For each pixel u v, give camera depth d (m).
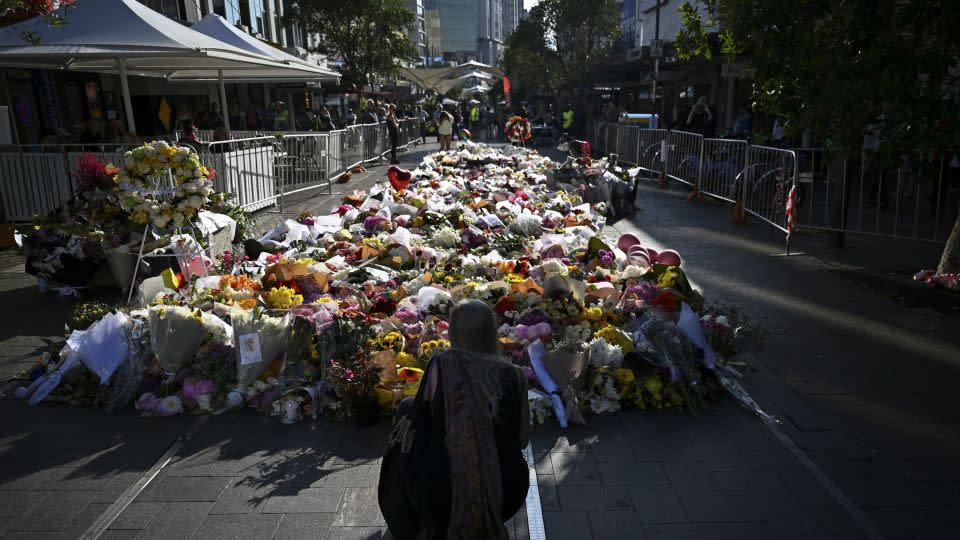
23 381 5.66
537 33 60.22
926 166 7.07
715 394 5.46
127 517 3.90
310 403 5.14
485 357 3.00
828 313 7.34
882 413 5.11
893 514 3.91
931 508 3.96
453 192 12.97
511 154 19.50
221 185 12.06
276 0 41.75
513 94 59.38
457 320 3.02
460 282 6.84
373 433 4.87
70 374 5.45
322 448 4.66
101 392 5.29
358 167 22.11
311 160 16.48
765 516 3.89
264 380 5.31
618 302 6.38
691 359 5.33
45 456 4.57
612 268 7.68
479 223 10.29
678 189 17.44
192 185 7.25
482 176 15.16
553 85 64.06
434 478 2.92
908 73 5.97
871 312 7.36
